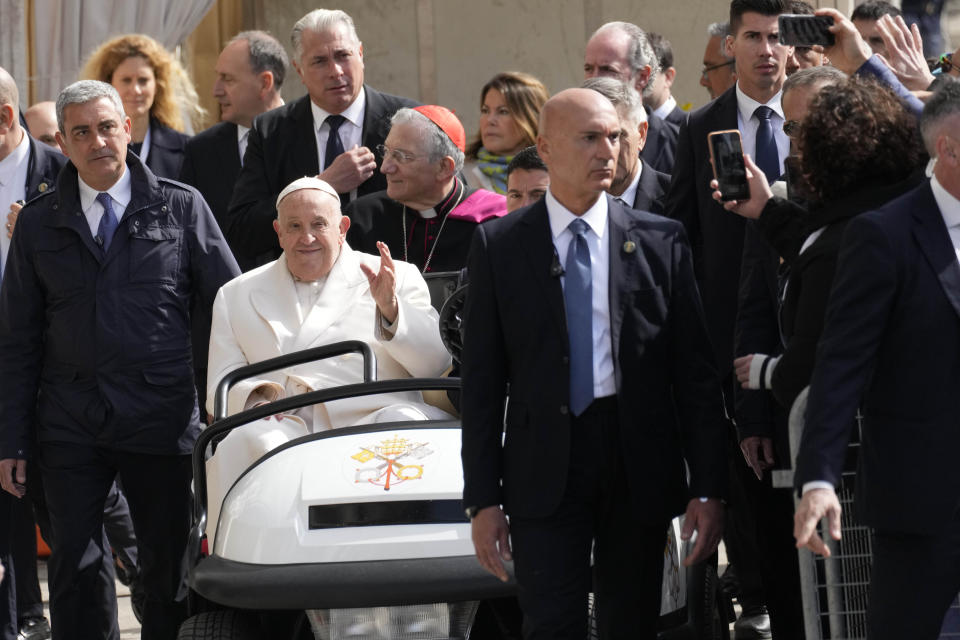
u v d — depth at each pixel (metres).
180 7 34.22
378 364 20.59
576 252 14.60
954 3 32.56
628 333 14.54
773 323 17.94
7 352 21.12
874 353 12.69
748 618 21.77
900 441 12.84
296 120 25.44
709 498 14.70
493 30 38.75
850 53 16.64
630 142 20.47
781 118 20.45
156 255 21.19
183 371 21.23
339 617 15.67
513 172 19.78
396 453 16.61
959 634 13.79
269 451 17.92
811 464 12.42
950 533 12.80
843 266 12.89
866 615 14.41
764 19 20.19
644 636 14.90
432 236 23.62
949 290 12.73
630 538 14.66
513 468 14.55
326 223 21.06
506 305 14.57
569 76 38.78
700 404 14.90
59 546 20.81
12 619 22.45
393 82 39.00
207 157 28.12
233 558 16.12
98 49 29.41
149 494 21.16
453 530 15.70
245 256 25.25
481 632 17.52
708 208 20.19
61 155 24.45
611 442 14.48
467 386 14.66
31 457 21.20
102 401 20.78
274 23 39.72
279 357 19.34
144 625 21.53
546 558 14.37
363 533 15.72
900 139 13.88
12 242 21.38
